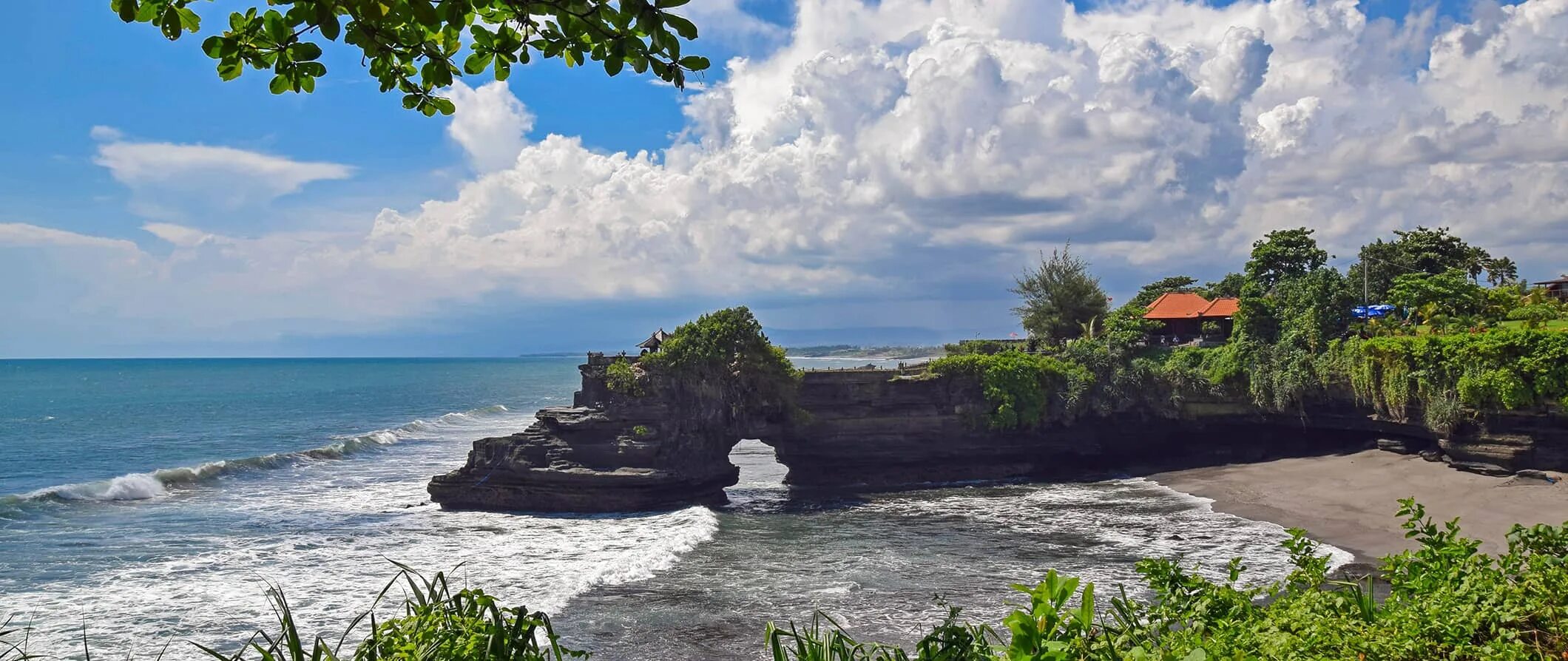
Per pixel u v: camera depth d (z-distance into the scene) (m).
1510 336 47.28
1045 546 40.31
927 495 56.16
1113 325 70.31
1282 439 63.53
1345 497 47.62
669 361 54.22
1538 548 8.70
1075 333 80.06
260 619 29.58
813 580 34.94
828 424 61.31
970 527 45.25
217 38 4.78
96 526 44.69
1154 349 67.88
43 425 99.69
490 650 7.12
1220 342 72.62
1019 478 62.34
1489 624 7.43
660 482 50.75
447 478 50.59
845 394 61.69
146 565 36.50
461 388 192.88
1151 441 66.50
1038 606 7.05
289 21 4.64
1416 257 81.00
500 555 39.44
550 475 50.06
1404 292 62.38
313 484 58.75
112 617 29.61
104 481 55.25
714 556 39.22
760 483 63.97
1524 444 46.69
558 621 30.17
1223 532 42.19
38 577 34.50
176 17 4.60
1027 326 81.94
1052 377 64.25
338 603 31.56
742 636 28.70
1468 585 7.81
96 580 34.12
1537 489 44.06
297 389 180.25
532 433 52.03
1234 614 8.27
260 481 59.84
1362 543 39.03
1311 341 60.75
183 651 26.69
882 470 62.28
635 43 4.69
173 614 29.95
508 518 48.16
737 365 56.81
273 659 6.77
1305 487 50.75
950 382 62.53
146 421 105.06
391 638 7.08
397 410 127.62
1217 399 63.22
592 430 51.97
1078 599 30.52
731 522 47.75
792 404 59.34
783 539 43.03
